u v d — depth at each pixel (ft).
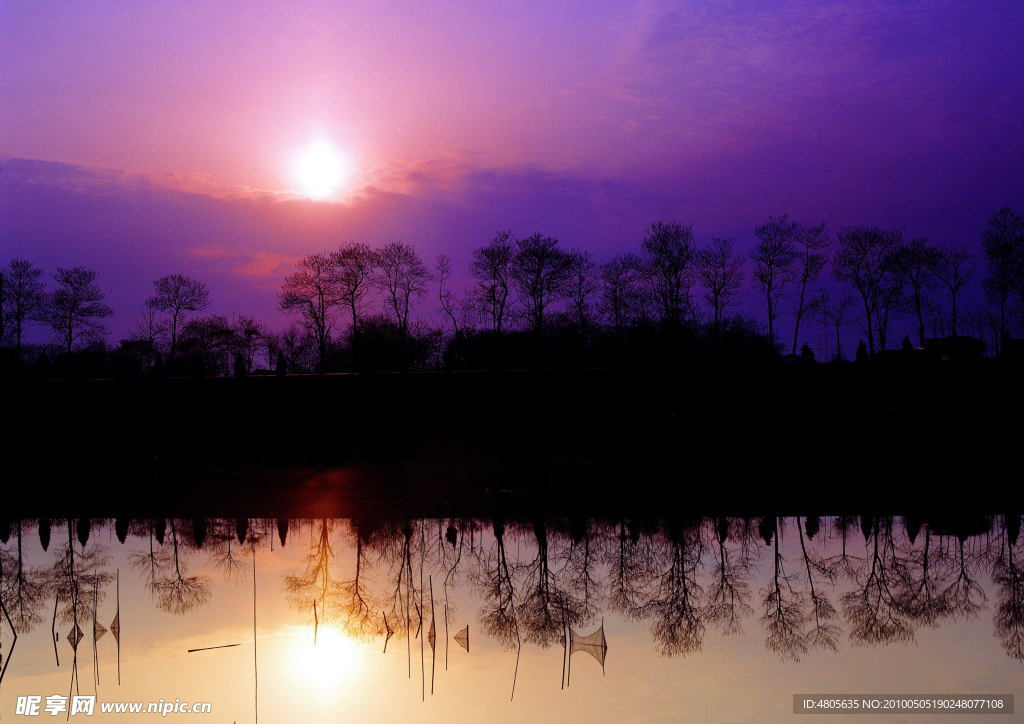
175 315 276.41
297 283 262.67
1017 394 161.07
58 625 70.90
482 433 171.83
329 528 112.88
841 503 122.62
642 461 150.61
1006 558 92.22
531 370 184.44
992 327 230.07
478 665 60.29
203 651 63.52
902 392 165.58
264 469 152.15
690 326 260.42
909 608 74.49
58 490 140.87
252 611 73.92
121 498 134.62
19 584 85.71
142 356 269.44
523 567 90.33
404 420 176.14
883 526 108.78
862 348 175.11
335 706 52.70
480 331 264.93
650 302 264.52
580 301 269.03
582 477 140.36
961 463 142.20
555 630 68.74
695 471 142.00
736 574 86.69
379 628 69.21
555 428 172.86
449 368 214.90
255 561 93.91
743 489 131.54
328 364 277.03
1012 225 220.64
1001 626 69.10
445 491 133.69
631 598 78.59
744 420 169.48
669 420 171.63
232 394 180.75
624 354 243.19
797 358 216.54
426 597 78.79
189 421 178.19
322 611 73.67
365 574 87.71
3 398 179.73
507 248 262.88
